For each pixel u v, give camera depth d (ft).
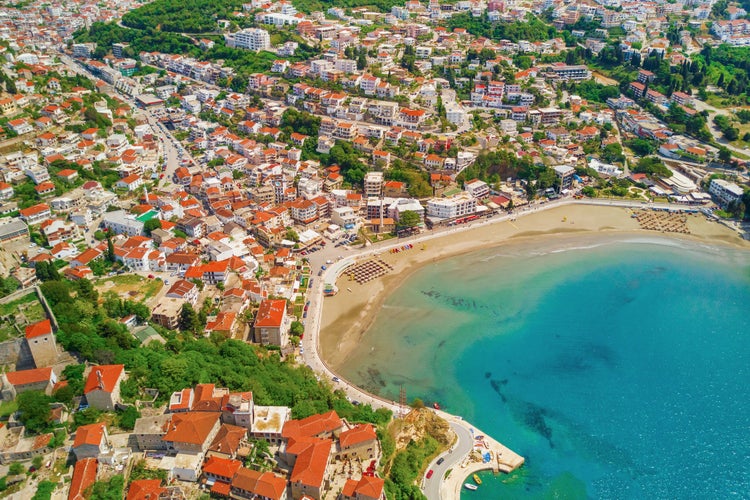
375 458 551.59
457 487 580.71
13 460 492.13
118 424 534.78
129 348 636.89
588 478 607.37
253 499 477.77
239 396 545.44
